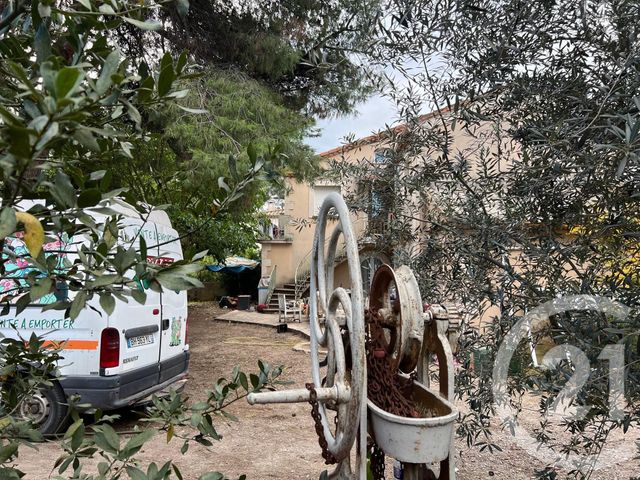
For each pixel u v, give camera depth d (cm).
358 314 205
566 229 276
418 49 311
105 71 96
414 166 356
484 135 323
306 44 932
